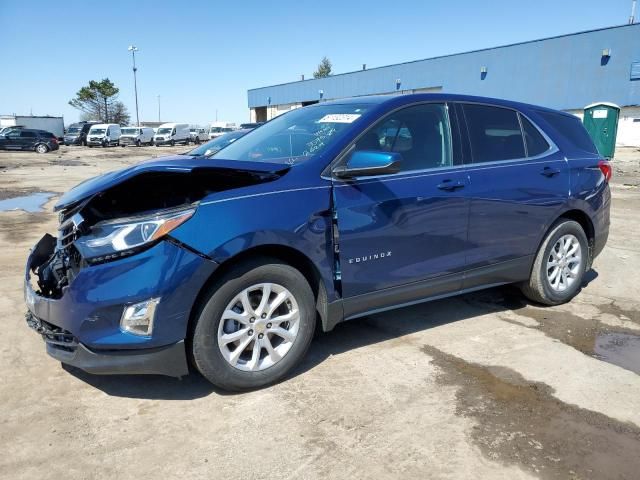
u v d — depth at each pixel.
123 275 2.90
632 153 25.77
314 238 3.33
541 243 4.64
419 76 40.69
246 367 3.25
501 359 3.79
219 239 3.01
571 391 3.36
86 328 2.94
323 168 3.47
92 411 3.10
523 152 4.54
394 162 3.26
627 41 28.88
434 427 2.96
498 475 2.58
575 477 2.57
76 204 3.53
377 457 2.71
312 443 2.81
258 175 3.31
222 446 2.79
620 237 7.78
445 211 3.91
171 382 3.43
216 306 3.08
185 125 53.91
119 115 84.75
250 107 63.38
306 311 3.41
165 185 3.77
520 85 34.12
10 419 3.01
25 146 36.72
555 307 4.88
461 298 5.10
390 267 3.71
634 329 4.38
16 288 5.29
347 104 4.14
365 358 3.78
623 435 2.91
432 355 3.84
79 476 2.56
